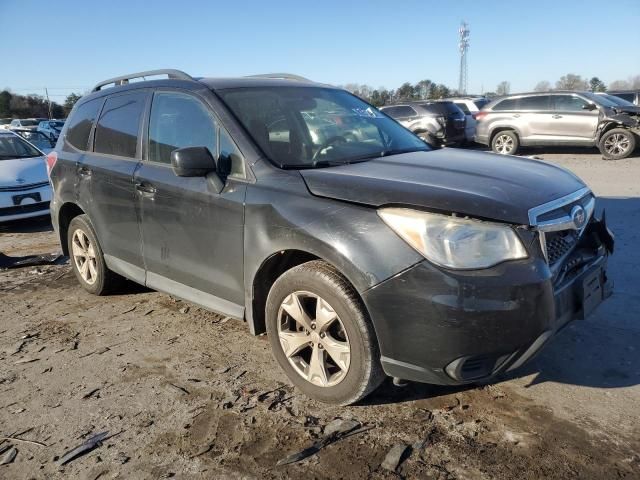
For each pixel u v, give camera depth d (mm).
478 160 3441
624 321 3898
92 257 4914
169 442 2805
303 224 2893
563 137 14234
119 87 4617
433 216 2586
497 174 3039
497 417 2871
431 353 2582
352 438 2758
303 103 3932
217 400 3172
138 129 4176
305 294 2986
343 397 2932
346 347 2869
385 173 3018
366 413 2969
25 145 9516
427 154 3631
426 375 2643
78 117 5070
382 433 2787
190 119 3727
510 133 15062
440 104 16625
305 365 3117
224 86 3783
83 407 3174
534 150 16516
